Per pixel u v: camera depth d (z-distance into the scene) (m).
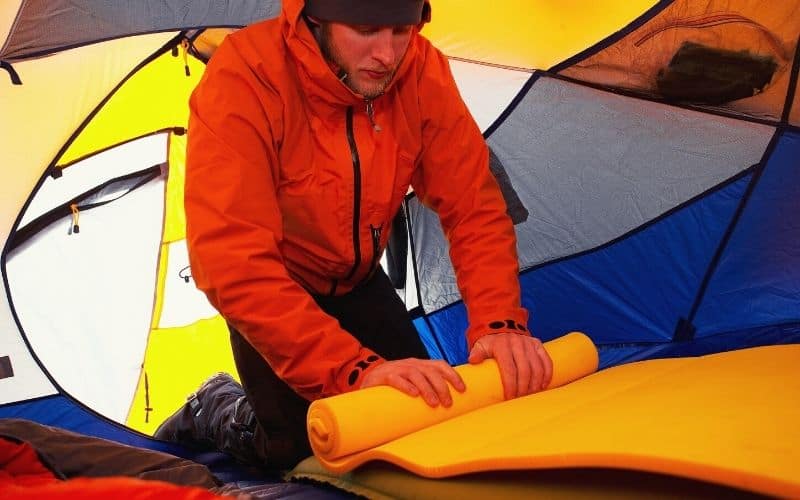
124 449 1.37
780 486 0.76
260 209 1.41
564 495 0.96
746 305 2.26
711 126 2.22
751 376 1.21
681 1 2.09
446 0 2.21
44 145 2.24
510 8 2.20
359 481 1.21
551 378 1.42
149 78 2.40
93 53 2.18
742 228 2.26
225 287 1.36
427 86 1.63
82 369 2.39
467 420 1.23
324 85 1.45
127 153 2.47
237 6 2.16
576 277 2.48
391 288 1.92
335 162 1.52
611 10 2.14
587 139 2.34
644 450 0.87
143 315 2.56
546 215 2.45
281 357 1.39
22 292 2.32
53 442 1.34
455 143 1.67
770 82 2.10
